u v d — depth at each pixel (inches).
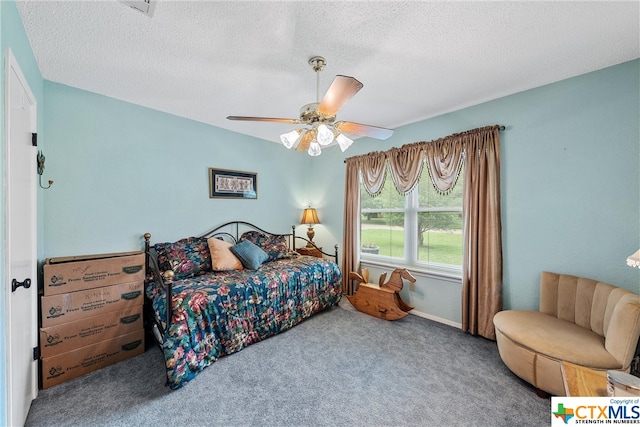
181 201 120.9
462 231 109.1
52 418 61.6
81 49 69.5
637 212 74.4
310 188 179.6
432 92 95.7
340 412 64.0
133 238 106.3
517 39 65.7
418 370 80.6
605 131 78.9
